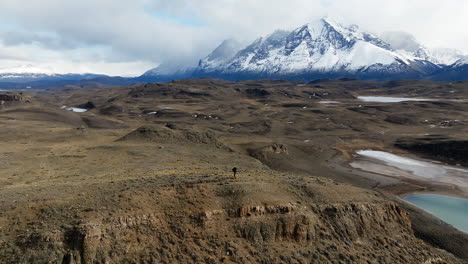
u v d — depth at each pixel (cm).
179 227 3173
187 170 5097
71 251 2627
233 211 3438
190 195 3534
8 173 5053
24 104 18062
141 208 3180
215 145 8894
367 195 4503
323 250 3438
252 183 3975
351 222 3884
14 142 8200
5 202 3014
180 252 2988
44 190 3438
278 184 4234
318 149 10594
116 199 3234
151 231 3070
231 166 6375
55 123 13588
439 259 3934
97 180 4175
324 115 18775
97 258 2680
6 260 2480
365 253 3588
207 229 3244
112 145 7725
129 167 5559
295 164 8706
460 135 12975
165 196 3466
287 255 3238
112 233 2875
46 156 6506
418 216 5281
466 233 5006
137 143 8150
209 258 2989
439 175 8525
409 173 8619
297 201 3888
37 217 2875
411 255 3822
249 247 3212
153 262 2812
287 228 3466
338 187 4500
